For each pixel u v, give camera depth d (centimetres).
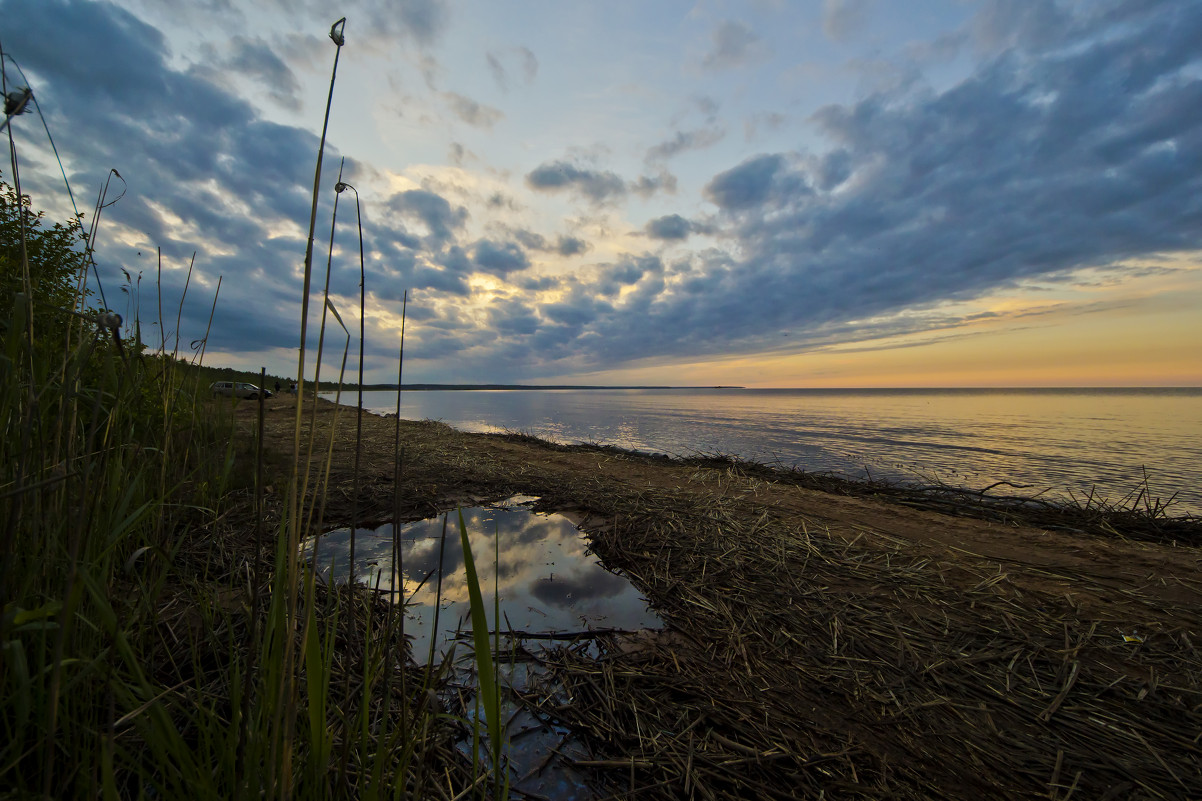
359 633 288
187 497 357
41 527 158
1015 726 267
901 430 2641
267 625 133
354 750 178
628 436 2295
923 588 438
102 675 149
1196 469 1427
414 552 523
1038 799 221
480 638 104
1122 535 602
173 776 112
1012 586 445
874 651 339
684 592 433
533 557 527
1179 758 243
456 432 1731
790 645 348
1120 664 323
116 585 205
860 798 220
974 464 1525
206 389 409
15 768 118
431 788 197
